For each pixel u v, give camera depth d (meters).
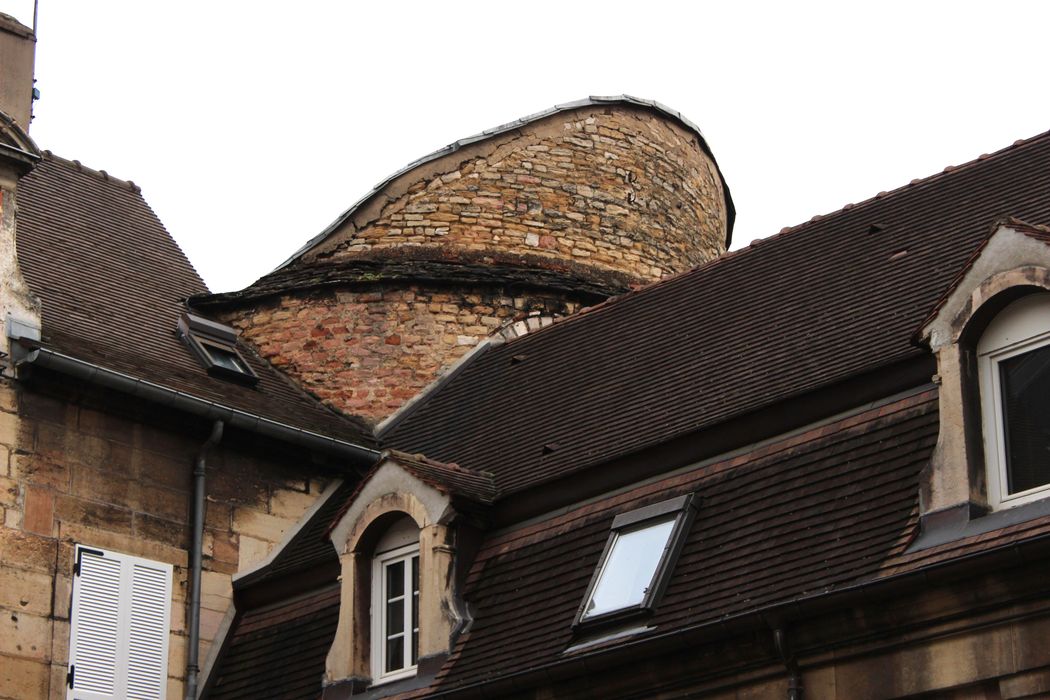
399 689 17.27
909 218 19.05
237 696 18.92
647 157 25.09
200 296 23.06
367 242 23.67
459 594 17.44
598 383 19.67
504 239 23.75
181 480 19.86
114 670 18.73
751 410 16.09
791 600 14.12
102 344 20.30
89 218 23.36
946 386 14.42
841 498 14.86
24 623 18.20
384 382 22.39
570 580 16.48
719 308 19.73
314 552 19.75
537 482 17.59
